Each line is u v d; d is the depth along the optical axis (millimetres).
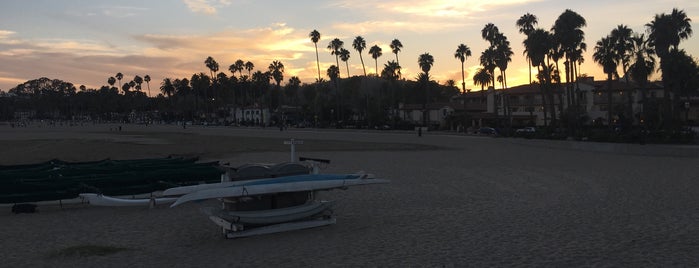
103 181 15922
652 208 13438
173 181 16766
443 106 116438
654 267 7965
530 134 51531
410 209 14141
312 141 55000
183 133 81562
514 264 8312
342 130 94312
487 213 13266
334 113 122625
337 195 16797
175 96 198000
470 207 14305
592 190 17266
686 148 31734
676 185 18047
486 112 108875
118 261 9031
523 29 63125
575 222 11773
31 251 9875
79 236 11195
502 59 76188
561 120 59250
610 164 27234
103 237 11070
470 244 9797
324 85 148875
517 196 16234
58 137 68875
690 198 15023
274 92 162500
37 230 11844
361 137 65000
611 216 12430
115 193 15539
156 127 123000
